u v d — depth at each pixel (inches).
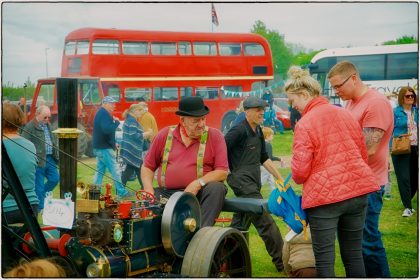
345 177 148.1
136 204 148.0
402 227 276.5
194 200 150.9
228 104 711.1
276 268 206.2
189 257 143.6
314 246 151.5
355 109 178.2
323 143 148.6
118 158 387.5
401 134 294.4
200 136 182.1
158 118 657.6
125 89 636.1
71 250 137.0
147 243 143.5
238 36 719.7
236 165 208.5
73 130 140.1
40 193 269.1
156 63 658.2
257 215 174.9
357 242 154.9
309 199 148.6
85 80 600.4
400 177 297.9
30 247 139.3
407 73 748.6
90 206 137.2
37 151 279.6
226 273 153.9
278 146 586.6
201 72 693.3
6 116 170.1
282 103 767.1
